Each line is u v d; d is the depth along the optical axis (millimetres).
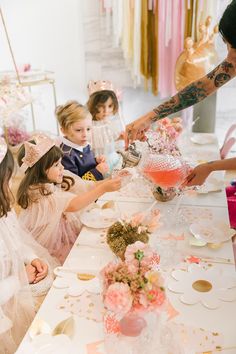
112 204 1506
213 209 1441
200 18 2922
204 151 2072
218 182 1660
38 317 930
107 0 3064
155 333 800
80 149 2031
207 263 1114
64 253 1572
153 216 1207
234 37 1242
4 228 1217
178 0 2904
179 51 3064
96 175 2000
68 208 1473
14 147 3098
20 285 1220
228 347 828
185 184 1389
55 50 3404
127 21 3041
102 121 2326
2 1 3287
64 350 835
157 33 3020
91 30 3270
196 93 1625
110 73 3348
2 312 1148
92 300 981
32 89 3486
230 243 1215
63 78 3492
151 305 755
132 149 1628
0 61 3496
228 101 3229
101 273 851
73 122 1985
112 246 1118
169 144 1447
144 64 3158
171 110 1669
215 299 963
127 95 3377
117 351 804
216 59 2906
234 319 904
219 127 3330
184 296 976
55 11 3273
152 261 861
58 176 1517
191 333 863
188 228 1306
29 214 1510
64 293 1013
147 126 1675
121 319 778
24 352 836
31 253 1363
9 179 1172
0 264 1175
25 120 3441
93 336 870
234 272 1070
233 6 1216
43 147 1470
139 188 1636
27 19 3334
